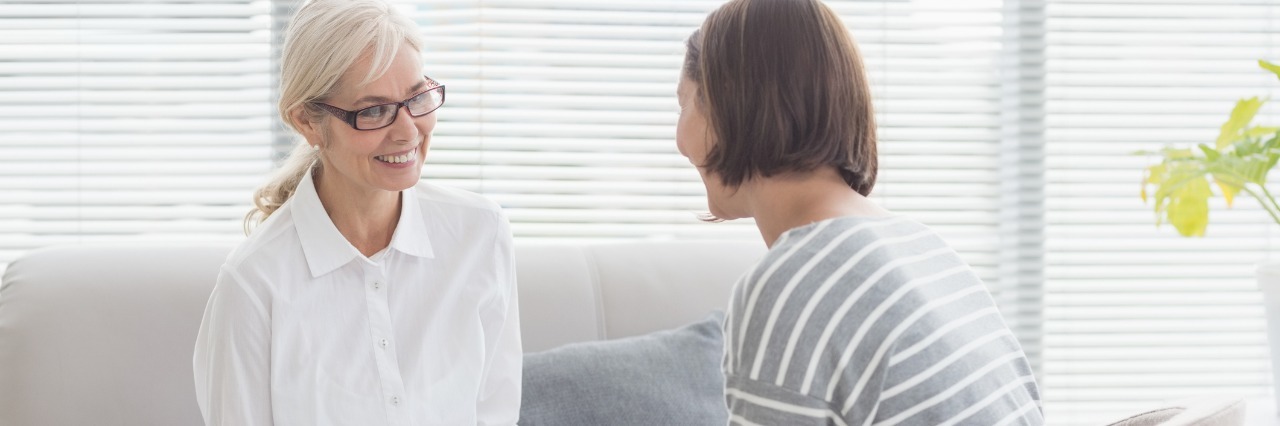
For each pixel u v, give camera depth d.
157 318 1.83
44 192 2.32
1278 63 2.44
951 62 2.43
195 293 1.86
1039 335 2.47
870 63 2.40
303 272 1.40
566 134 2.37
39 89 2.29
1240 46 2.44
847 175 0.90
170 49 2.31
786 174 0.88
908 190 2.45
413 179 1.36
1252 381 2.50
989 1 2.43
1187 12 2.43
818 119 0.86
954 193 2.45
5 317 1.81
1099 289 2.47
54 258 1.89
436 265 1.51
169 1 2.30
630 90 2.38
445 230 1.53
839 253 0.79
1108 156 2.46
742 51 0.86
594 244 2.12
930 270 0.85
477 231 1.55
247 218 1.54
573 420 1.76
